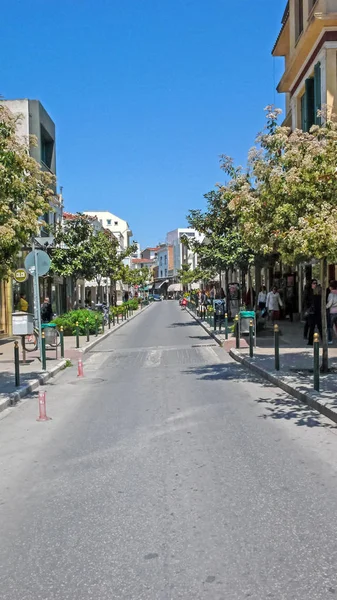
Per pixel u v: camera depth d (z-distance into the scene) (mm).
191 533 4488
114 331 29969
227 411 9156
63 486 5809
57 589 3721
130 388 11953
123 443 7395
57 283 38562
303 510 4918
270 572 3818
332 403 8797
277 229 11391
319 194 10492
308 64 20312
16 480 6094
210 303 37594
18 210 10602
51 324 17375
